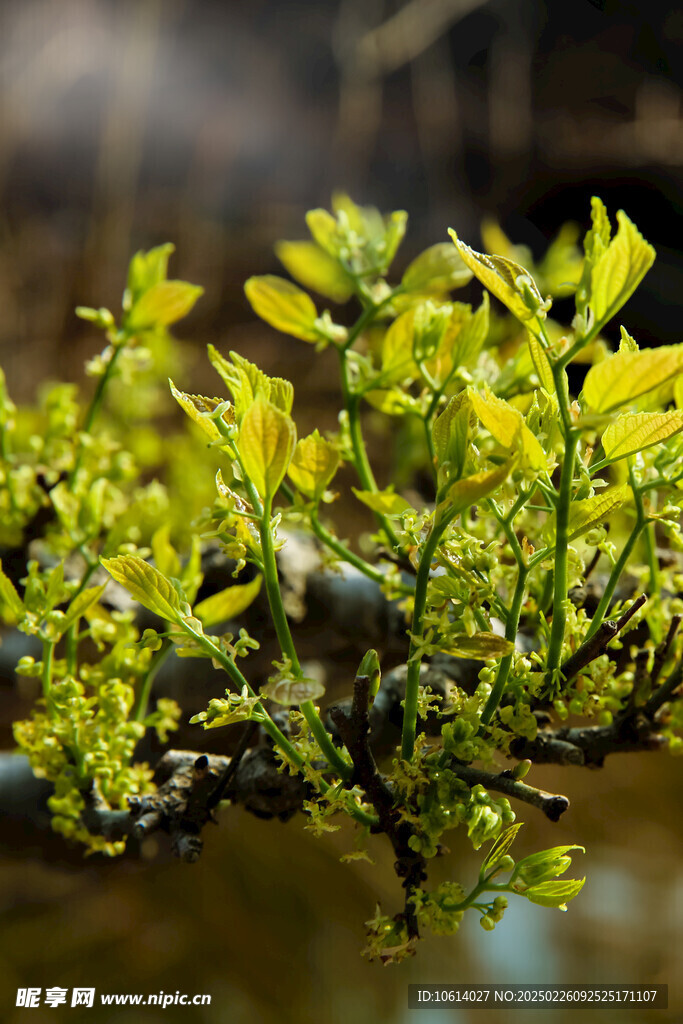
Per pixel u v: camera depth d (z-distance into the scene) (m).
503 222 3.94
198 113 3.97
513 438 0.69
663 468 0.74
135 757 0.91
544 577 0.76
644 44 4.03
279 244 0.87
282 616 0.70
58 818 0.79
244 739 0.76
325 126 4.11
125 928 1.75
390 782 0.73
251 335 3.35
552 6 4.18
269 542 0.70
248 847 1.88
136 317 0.87
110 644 0.94
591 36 4.11
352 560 0.80
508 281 0.68
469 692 0.82
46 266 3.34
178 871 1.83
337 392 3.08
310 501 0.75
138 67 3.78
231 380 0.71
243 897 1.81
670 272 3.24
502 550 0.79
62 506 0.84
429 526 0.70
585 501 0.71
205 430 0.70
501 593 0.80
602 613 0.73
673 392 0.75
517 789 0.70
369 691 0.70
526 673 0.72
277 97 4.17
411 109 4.11
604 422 0.67
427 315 0.80
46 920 1.74
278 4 4.46
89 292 3.29
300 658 0.94
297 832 1.89
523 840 2.05
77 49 3.78
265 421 0.68
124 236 3.45
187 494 1.10
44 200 3.61
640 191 3.75
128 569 0.70
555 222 3.89
